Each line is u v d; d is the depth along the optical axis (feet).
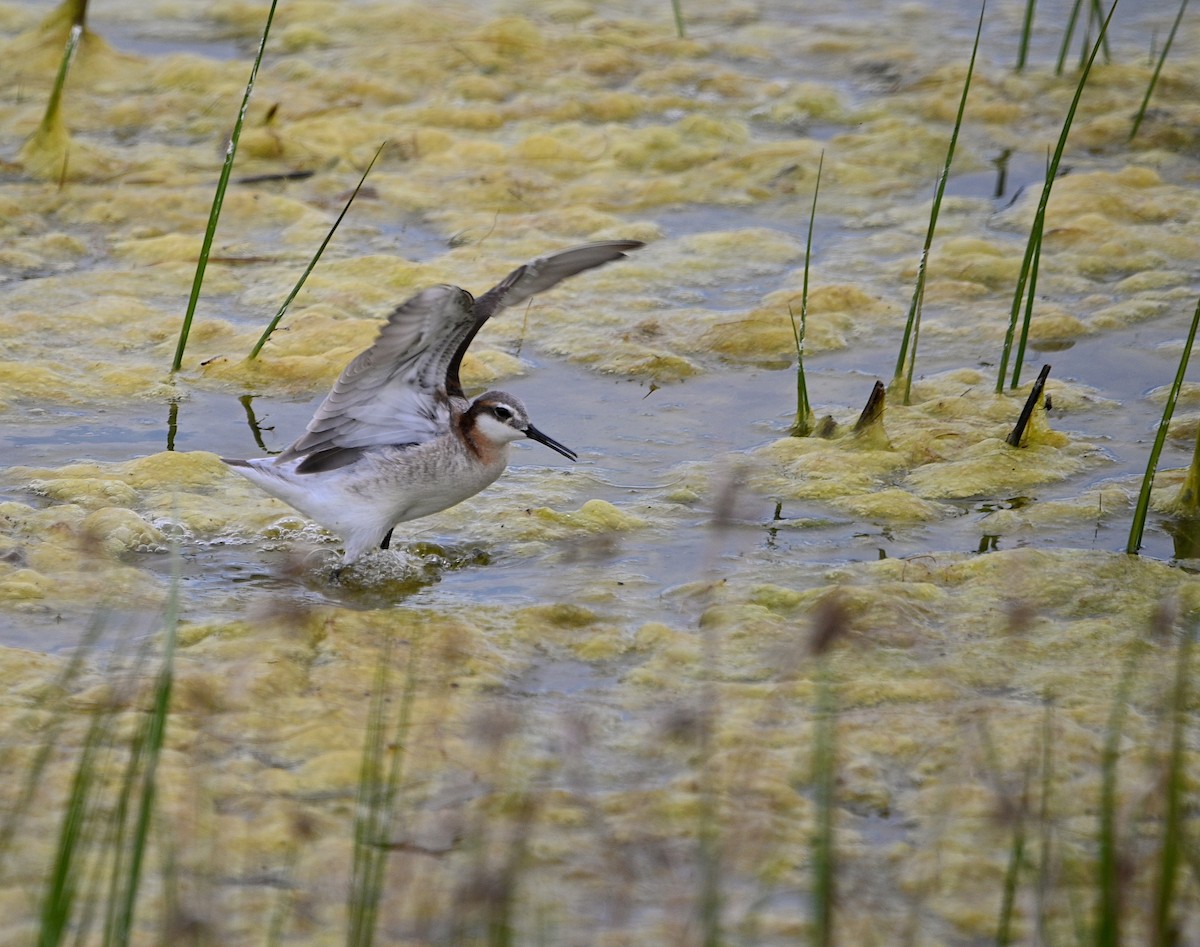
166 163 62.34
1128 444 44.32
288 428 44.73
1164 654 33.14
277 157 63.52
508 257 55.77
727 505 36.78
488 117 67.46
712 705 31.17
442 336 34.30
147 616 34.42
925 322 52.65
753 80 72.49
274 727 30.01
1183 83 71.67
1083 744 29.40
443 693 31.42
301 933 24.08
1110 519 39.93
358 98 68.69
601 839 26.78
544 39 76.02
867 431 44.19
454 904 23.93
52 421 44.45
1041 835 26.71
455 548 38.75
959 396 47.03
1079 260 56.59
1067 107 69.51
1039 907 23.49
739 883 25.68
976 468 42.65
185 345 48.62
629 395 47.85
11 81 68.80
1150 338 51.08
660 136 66.33
